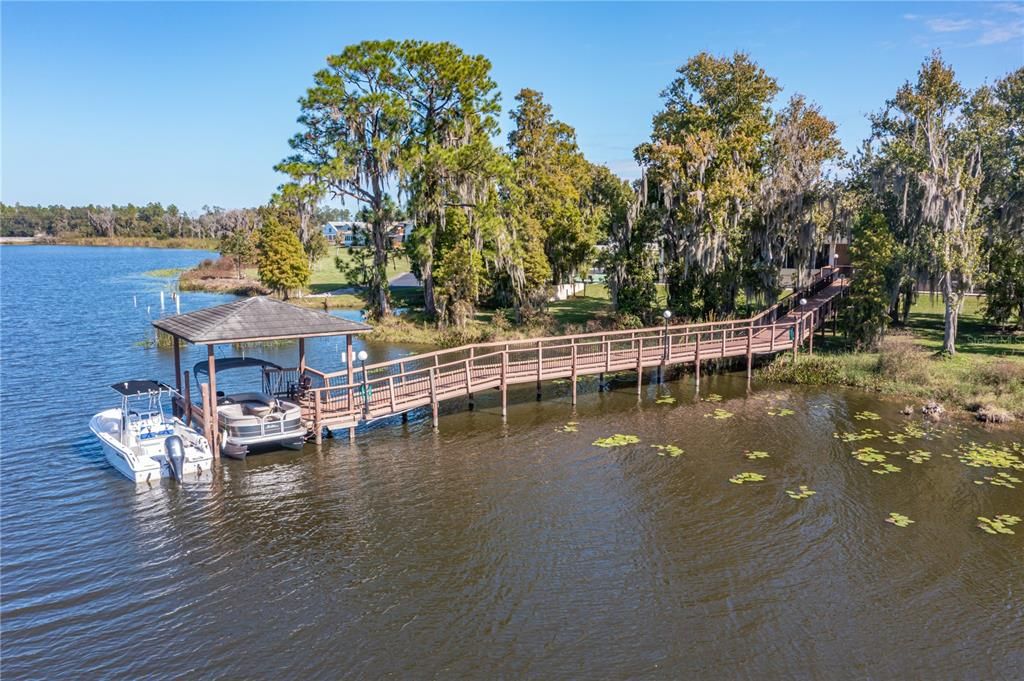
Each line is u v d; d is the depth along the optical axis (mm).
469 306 36438
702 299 32969
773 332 26656
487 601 11203
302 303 45844
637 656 9844
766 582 11820
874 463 17266
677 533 13586
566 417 21438
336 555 12617
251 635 10242
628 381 26188
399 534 13461
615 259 35188
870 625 10625
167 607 10891
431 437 19328
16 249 136500
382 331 35469
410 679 9328
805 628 10539
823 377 25453
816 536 13453
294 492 15359
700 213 31141
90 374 25969
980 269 27938
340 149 34031
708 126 35812
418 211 35312
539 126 47344
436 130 36875
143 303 46906
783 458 17656
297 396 19266
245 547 12859
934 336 30641
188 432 17500
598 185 49281
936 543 13164
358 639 10188
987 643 10203
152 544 12891
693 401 23266
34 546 12695
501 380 21516
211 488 15492
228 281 61812
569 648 10016
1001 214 30531
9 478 15789
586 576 11977
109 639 10086
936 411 20922
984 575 12039
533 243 37594
